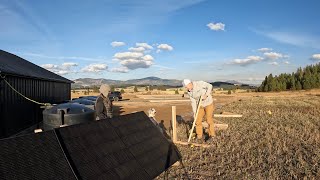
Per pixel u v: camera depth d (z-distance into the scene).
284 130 11.84
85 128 5.84
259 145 9.34
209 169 7.18
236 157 8.09
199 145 9.38
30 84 15.77
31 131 14.38
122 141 6.50
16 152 4.30
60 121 8.72
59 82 22.53
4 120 12.34
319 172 6.70
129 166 6.04
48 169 4.57
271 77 81.00
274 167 7.18
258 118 16.06
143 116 8.15
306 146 9.19
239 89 97.44
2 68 12.41
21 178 4.15
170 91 92.25
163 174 6.81
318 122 14.66
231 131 11.85
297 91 72.25
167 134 11.29
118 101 41.53
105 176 5.36
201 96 9.91
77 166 5.04
